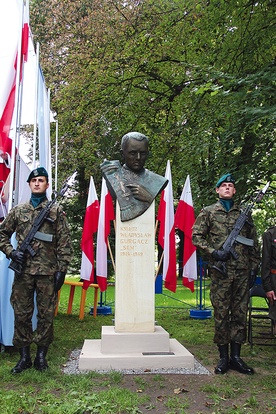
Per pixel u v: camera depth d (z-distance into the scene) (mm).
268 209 11312
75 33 14156
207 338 7172
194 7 10461
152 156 14148
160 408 3887
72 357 5703
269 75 7121
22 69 6258
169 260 7879
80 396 4027
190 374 4926
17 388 4328
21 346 4891
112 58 13344
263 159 7789
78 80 13547
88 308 10836
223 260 4949
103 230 8281
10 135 6133
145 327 5461
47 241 4895
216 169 8734
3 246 4914
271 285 5625
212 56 9648
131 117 14719
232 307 5152
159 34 12703
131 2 13078
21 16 6094
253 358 5812
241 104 7477
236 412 3742
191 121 10539
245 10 8812
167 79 14102
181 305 11609
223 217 5242
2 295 5664
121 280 5492
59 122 14375
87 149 14664
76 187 18094
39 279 4879
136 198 5582
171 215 7922
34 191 5094
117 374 4730
